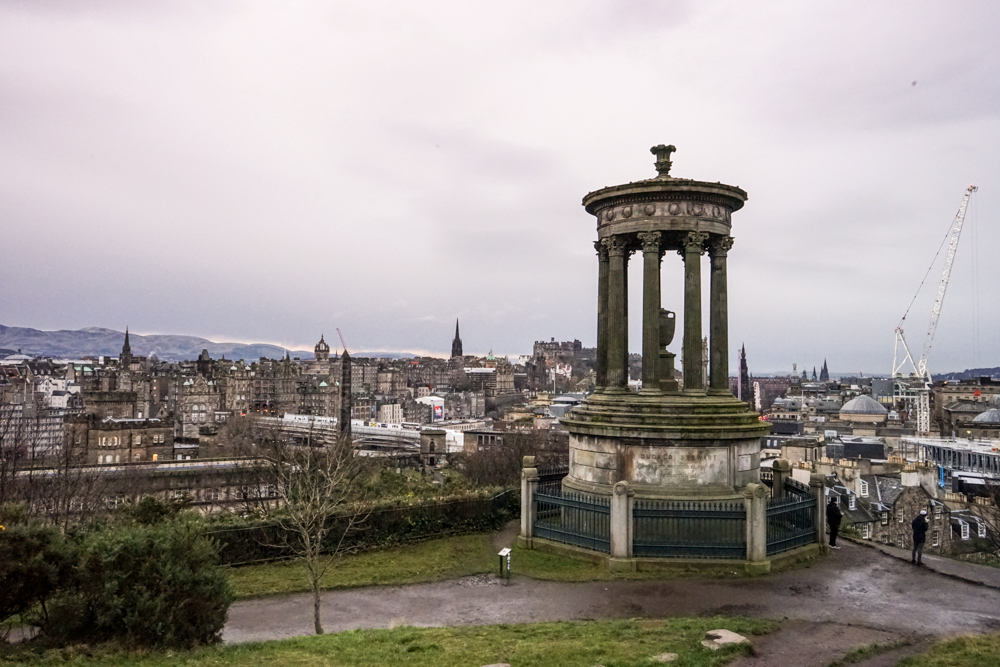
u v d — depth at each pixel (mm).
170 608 16250
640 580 22891
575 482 28391
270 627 19547
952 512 83938
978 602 20828
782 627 17641
